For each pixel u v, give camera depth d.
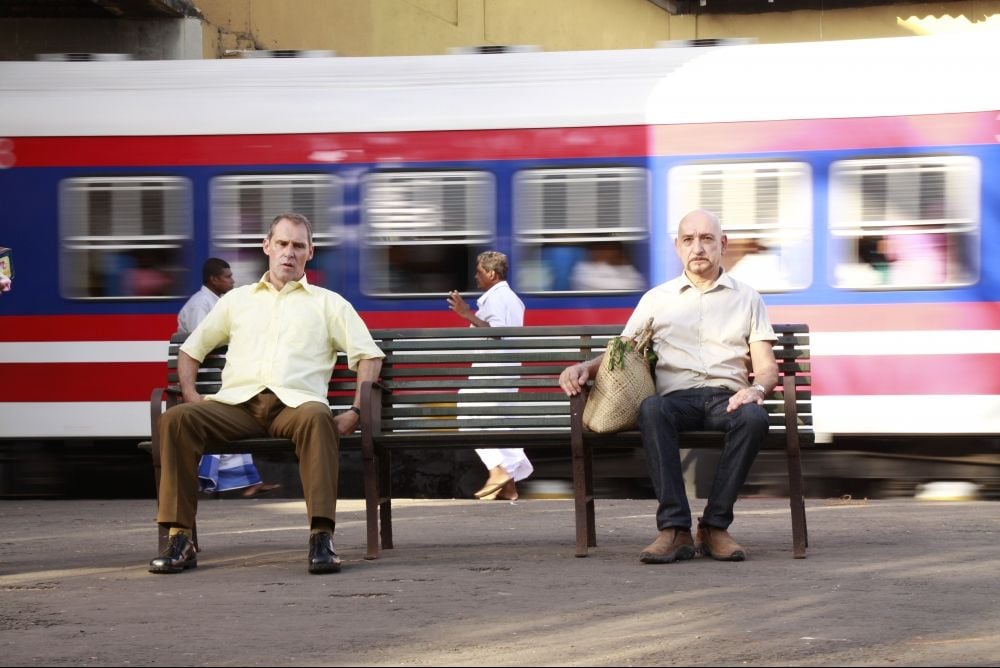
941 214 12.63
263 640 5.44
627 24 27.27
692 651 5.14
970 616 5.77
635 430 7.71
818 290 12.76
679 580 6.73
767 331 7.70
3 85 13.48
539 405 8.00
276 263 7.66
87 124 13.33
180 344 8.02
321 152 13.21
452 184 13.13
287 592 6.54
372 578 6.93
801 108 12.78
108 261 13.32
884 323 12.66
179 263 13.27
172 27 18.75
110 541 9.12
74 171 13.33
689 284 7.75
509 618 5.81
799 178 12.78
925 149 12.66
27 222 13.35
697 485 13.52
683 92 12.95
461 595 6.38
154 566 7.23
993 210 12.56
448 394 8.03
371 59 13.45
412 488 14.59
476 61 13.33
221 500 12.31
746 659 5.01
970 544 8.16
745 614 5.84
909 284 12.65
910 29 27.72
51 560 8.02
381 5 22.84
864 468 13.43
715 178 12.87
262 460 14.28
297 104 13.27
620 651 5.16
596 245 12.98
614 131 12.98
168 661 5.10
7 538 9.34
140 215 13.31
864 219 12.71
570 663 4.97
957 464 13.24
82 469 14.00
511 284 13.09
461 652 5.18
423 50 23.77
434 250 13.14
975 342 12.56
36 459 13.95
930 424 12.59
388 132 13.17
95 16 18.84
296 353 7.52
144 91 13.40
